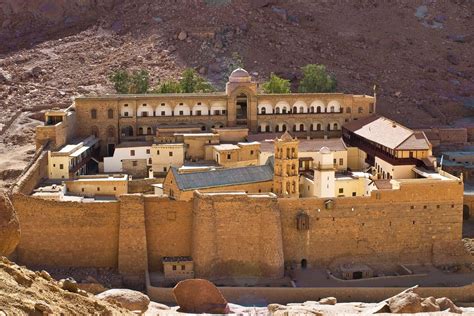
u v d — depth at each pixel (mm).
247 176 102438
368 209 98375
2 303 36094
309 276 95500
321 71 170625
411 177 115375
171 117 137750
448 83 199625
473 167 135250
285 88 156750
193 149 125562
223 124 139125
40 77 189750
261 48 195625
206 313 64062
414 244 100062
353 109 142500
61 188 104375
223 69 185375
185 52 192625
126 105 136000
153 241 95625
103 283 91438
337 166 122625
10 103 172875
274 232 94688
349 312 66625
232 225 94562
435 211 100188
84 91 177375
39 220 94062
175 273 93750
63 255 94750
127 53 196375
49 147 118000
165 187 101562
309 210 96875
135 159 123688
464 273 98688
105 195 108625
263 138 130250
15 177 127938
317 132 142125
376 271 98438
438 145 152125
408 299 64062
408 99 187125
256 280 94500
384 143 120750
